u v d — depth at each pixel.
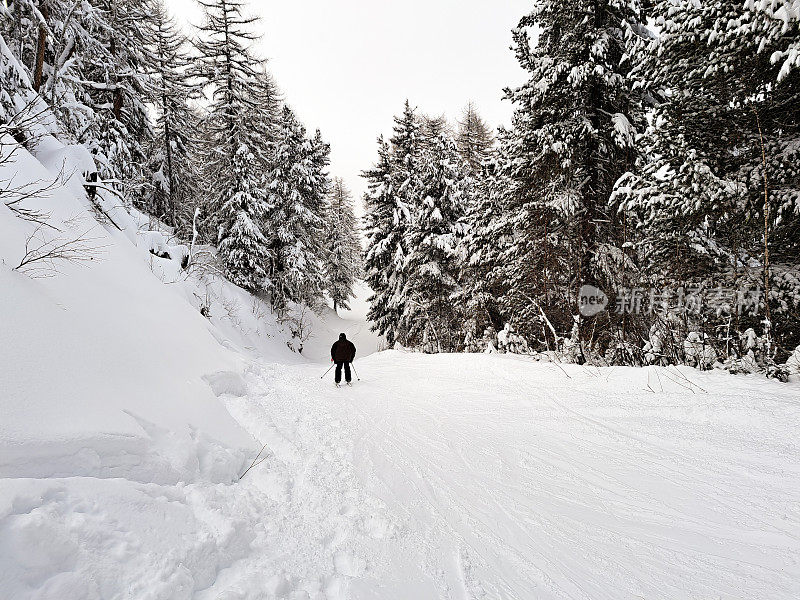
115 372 3.57
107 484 2.33
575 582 2.77
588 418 6.10
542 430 5.82
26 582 1.63
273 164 24.73
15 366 2.68
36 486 1.97
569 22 9.82
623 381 7.26
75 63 14.34
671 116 7.39
